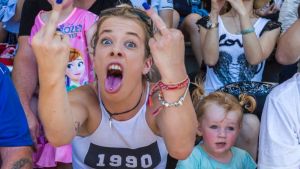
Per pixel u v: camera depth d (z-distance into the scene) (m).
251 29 3.44
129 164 2.18
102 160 2.17
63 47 1.61
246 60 3.55
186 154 1.86
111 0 3.32
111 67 1.94
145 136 2.11
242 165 3.01
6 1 3.88
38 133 2.87
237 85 3.42
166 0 3.91
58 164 2.95
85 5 3.29
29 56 3.08
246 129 3.14
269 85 3.40
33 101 3.05
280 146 2.56
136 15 1.98
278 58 3.39
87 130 2.12
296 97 2.59
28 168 2.17
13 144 2.17
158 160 2.19
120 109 2.05
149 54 2.01
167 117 1.75
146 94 2.09
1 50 3.82
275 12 4.41
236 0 3.47
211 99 2.96
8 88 2.18
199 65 4.04
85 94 2.09
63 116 1.71
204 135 2.95
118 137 2.11
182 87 1.71
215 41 3.52
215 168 2.93
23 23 3.18
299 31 3.25
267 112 2.66
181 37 1.65
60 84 1.66
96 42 2.01
